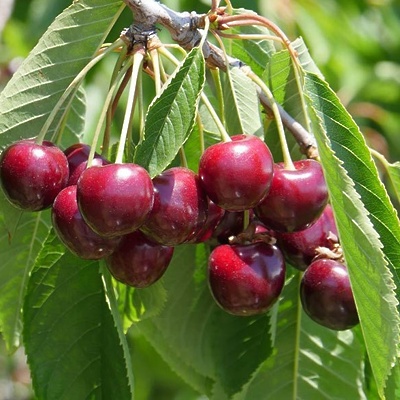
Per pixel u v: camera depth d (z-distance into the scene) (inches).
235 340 29.7
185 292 30.4
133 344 41.8
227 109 28.8
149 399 44.0
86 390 28.6
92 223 26.1
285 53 29.4
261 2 38.2
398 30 49.8
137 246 27.1
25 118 28.3
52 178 26.9
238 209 26.8
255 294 27.2
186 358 30.7
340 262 28.1
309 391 30.3
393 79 49.3
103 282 28.0
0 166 27.0
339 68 47.6
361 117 49.6
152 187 26.2
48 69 28.2
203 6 38.9
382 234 27.3
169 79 26.5
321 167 27.4
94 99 38.3
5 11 35.9
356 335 30.2
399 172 29.5
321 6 44.4
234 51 30.7
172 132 26.5
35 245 29.9
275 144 29.7
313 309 28.0
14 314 30.4
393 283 26.3
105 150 28.1
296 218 27.2
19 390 48.8
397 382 29.0
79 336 28.6
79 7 28.0
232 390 29.6
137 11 27.7
